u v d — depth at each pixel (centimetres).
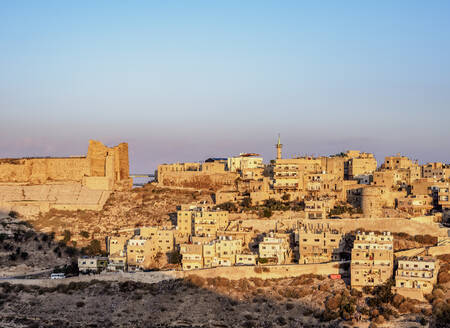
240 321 19250
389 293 19325
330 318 18788
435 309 18238
